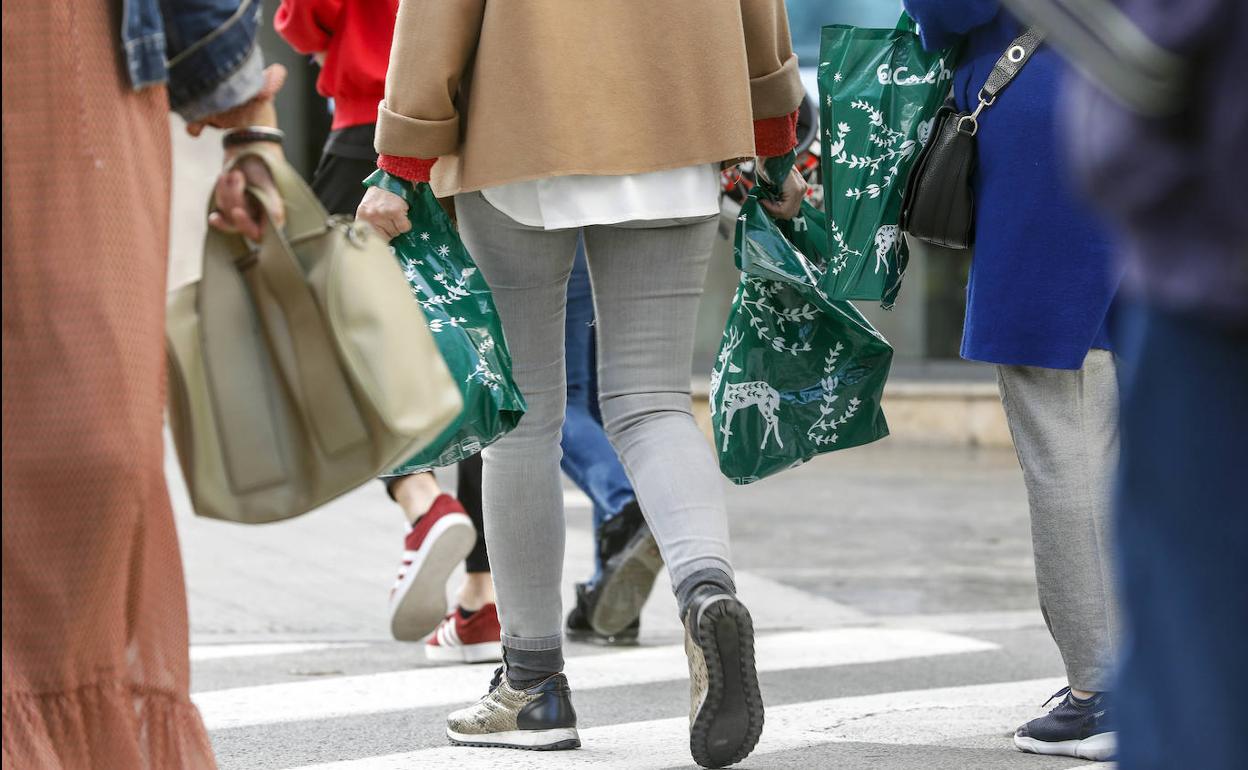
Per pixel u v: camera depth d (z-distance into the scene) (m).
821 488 33.34
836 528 27.45
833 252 11.20
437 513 14.55
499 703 10.94
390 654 15.88
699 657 9.05
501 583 10.69
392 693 13.66
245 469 7.27
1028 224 10.31
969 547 25.34
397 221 9.83
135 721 6.66
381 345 7.24
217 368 7.29
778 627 18.22
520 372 10.29
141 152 6.73
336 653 15.90
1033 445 10.69
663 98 9.55
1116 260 10.16
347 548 23.23
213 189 7.32
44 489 6.41
